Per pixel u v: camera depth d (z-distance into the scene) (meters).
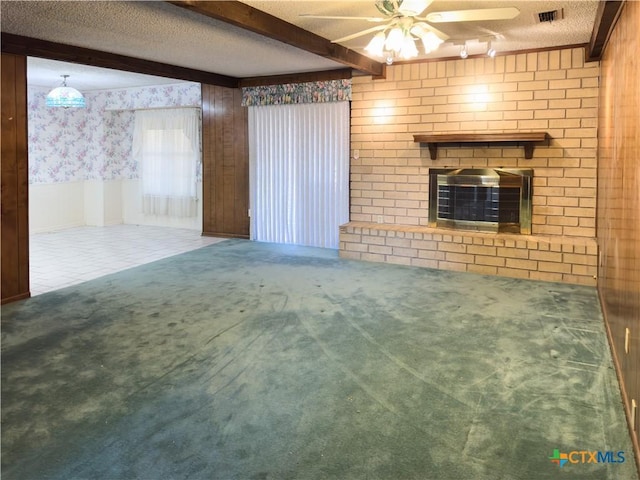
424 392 2.75
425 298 4.51
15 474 2.06
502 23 4.26
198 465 2.12
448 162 5.85
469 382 2.87
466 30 4.49
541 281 5.07
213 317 4.03
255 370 3.04
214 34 4.55
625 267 2.74
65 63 6.35
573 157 5.20
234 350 3.35
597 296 4.52
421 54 5.54
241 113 7.41
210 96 7.67
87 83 8.04
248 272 5.54
